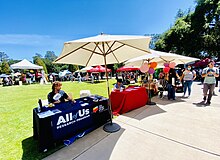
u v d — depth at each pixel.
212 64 4.87
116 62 4.11
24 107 5.69
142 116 4.04
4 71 39.16
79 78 19.72
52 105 2.86
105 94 8.14
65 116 2.64
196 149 2.35
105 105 3.50
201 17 17.16
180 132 2.97
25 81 18.42
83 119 2.97
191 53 18.23
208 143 2.52
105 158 2.21
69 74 30.62
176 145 2.49
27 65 16.33
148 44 2.68
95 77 23.69
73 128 2.79
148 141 2.67
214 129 3.05
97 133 3.05
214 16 16.20
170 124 3.40
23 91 10.55
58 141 2.56
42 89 11.68
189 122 3.47
